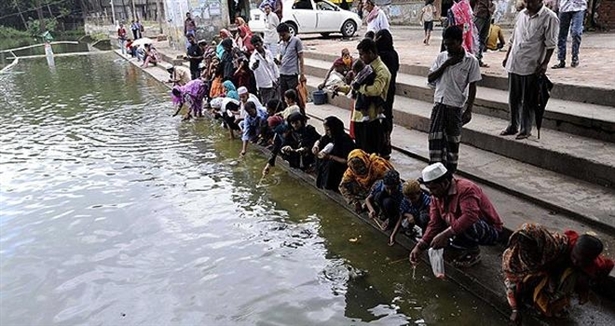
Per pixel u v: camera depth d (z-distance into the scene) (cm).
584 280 282
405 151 550
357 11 1878
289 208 512
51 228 493
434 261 343
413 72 781
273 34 1008
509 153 486
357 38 1429
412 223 396
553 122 497
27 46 3578
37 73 1858
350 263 399
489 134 506
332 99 796
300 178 585
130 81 1516
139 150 748
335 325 324
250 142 732
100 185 605
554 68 649
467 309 329
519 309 298
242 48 1059
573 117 475
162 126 893
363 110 487
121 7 4062
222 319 338
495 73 640
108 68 1911
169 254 430
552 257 277
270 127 623
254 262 409
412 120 629
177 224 487
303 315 337
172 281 388
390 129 512
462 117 436
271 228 469
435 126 437
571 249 278
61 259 432
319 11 1402
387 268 388
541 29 436
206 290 373
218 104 809
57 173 659
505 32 1142
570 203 378
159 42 2323
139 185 598
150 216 509
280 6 1356
